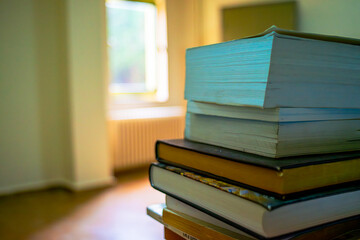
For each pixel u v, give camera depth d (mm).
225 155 488
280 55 430
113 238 2463
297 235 435
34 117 3719
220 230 502
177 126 4676
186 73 599
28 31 3619
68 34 3555
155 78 4910
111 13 4512
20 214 2969
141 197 3361
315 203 435
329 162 452
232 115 520
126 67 4680
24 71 3637
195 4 3789
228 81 496
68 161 3781
